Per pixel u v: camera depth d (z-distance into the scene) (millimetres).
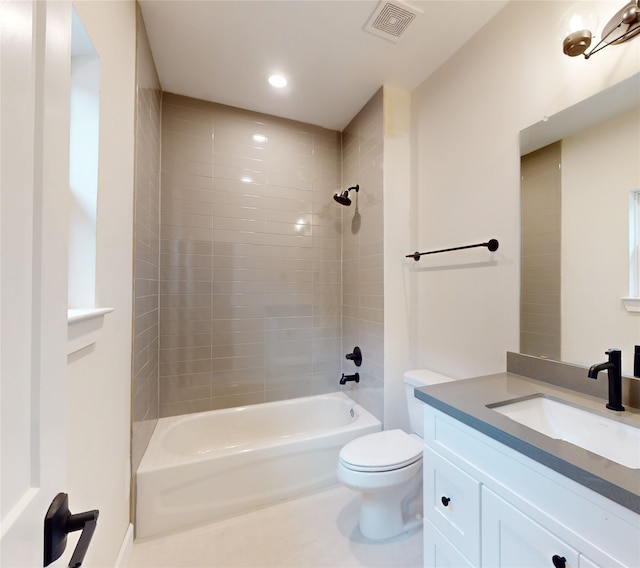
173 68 1864
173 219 2119
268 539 1471
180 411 2133
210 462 1605
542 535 702
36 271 389
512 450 777
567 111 1166
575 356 1137
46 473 403
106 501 1083
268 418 2301
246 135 2320
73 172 960
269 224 2391
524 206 1326
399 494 1495
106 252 1061
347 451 1484
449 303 1724
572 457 657
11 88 335
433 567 1051
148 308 1735
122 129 1224
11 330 338
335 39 1622
